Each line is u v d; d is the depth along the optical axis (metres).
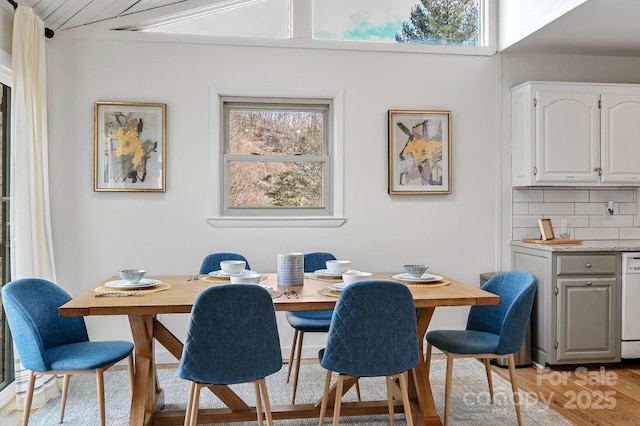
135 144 3.77
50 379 3.13
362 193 4.01
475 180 4.13
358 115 4.00
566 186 4.07
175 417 2.62
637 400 3.07
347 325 2.17
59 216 3.71
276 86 3.91
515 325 2.55
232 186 3.98
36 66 3.23
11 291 2.38
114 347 2.57
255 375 2.12
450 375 2.62
